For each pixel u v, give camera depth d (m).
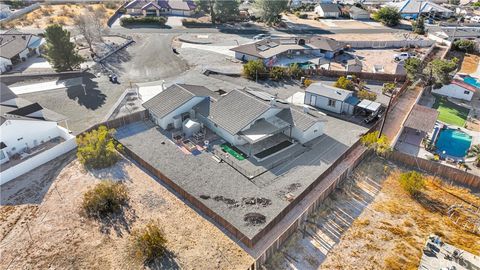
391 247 26.78
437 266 24.70
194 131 41.62
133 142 40.06
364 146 39.34
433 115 42.62
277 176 35.03
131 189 32.31
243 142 40.03
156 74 60.16
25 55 65.12
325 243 26.92
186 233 27.62
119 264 25.09
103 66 62.38
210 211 28.73
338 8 109.81
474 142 41.97
